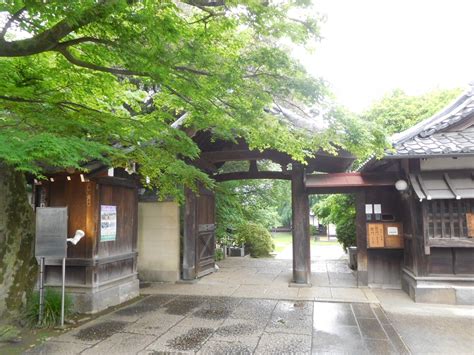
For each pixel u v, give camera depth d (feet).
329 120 17.13
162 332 18.95
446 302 24.70
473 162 25.81
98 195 23.32
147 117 20.12
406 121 49.26
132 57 13.30
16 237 18.30
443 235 24.99
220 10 14.05
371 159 26.81
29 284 18.90
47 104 16.56
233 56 15.33
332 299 25.77
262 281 32.76
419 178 25.71
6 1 12.34
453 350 16.52
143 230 34.09
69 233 22.94
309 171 31.96
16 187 18.51
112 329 19.40
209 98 15.88
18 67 15.74
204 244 36.01
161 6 12.75
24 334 18.47
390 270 30.14
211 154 32.91
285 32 13.57
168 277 33.01
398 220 30.07
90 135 17.43
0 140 11.69
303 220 31.12
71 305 21.40
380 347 16.83
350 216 43.16
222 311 22.94
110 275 24.41
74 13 11.24
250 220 58.54
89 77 16.34
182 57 13.69
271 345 17.04
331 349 16.55
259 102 15.65
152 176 20.42
